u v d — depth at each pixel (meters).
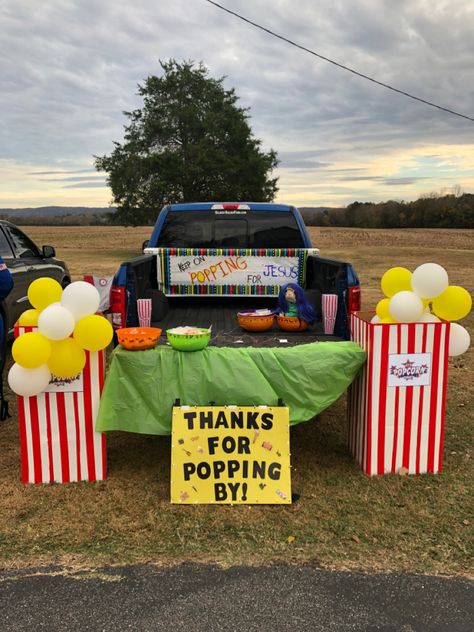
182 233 5.90
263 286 5.48
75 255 29.12
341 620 2.47
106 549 3.00
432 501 3.54
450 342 3.84
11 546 3.03
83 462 3.79
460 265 21.64
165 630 2.41
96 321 3.46
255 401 3.69
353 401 4.17
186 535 3.14
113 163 29.98
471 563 2.89
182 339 3.64
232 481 3.54
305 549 3.00
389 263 22.53
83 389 3.68
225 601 2.59
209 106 30.36
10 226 7.28
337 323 4.62
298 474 3.94
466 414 5.14
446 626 2.44
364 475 3.90
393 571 2.81
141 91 30.08
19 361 3.38
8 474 3.92
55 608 2.54
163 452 4.34
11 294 6.50
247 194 30.23
